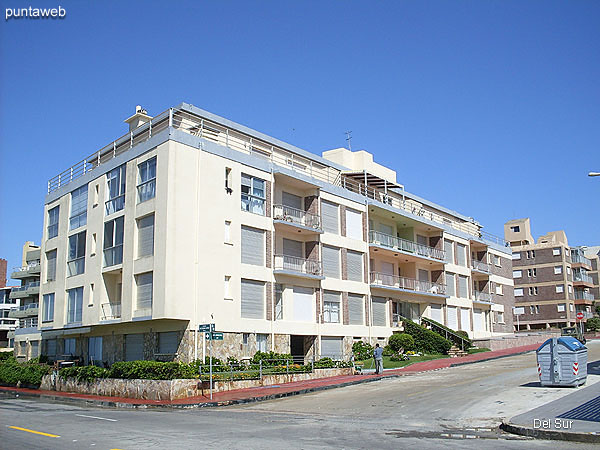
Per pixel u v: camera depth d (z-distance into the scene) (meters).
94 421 16.41
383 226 47.00
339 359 38.31
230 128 36.09
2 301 74.19
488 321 59.12
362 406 19.53
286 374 28.52
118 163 34.44
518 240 86.31
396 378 28.84
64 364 35.16
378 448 11.25
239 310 31.97
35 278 65.69
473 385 23.20
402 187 47.03
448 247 53.66
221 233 31.80
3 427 15.03
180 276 29.47
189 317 29.48
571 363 19.72
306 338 37.34
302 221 37.81
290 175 36.31
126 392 24.72
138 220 31.97
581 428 12.58
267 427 14.79
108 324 33.03
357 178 45.03
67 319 37.59
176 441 12.27
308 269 37.06
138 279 31.27
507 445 11.59
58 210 40.69
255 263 33.69
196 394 23.89
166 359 30.20
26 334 47.41
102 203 35.34
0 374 34.88
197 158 31.34
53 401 24.97
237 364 30.27
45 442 12.27
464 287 55.25
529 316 78.50
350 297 40.56
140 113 39.16
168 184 29.86
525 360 34.78
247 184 33.94
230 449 11.16
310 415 17.80
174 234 29.58
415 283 47.44
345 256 40.19
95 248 35.41
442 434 13.27
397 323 44.75
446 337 45.78
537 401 17.42
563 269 77.06
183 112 33.88
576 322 75.69
